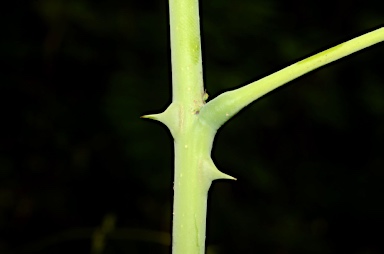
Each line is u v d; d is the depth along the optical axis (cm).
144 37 66
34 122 63
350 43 18
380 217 73
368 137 76
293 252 66
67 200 62
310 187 72
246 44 69
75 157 62
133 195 62
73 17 64
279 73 18
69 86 65
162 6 67
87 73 66
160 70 64
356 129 76
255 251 64
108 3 67
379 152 76
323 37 75
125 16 67
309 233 70
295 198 72
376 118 75
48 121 63
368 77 76
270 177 65
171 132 19
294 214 69
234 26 67
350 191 74
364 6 79
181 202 19
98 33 66
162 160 60
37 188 62
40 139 63
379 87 76
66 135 63
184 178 19
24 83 64
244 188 66
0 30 65
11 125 63
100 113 63
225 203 64
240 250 63
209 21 67
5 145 62
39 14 63
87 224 61
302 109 72
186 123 19
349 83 76
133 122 60
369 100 75
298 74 18
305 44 73
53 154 63
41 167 62
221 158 64
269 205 67
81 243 59
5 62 65
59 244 59
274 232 66
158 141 60
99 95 65
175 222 19
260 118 67
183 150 19
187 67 19
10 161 62
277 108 70
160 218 60
